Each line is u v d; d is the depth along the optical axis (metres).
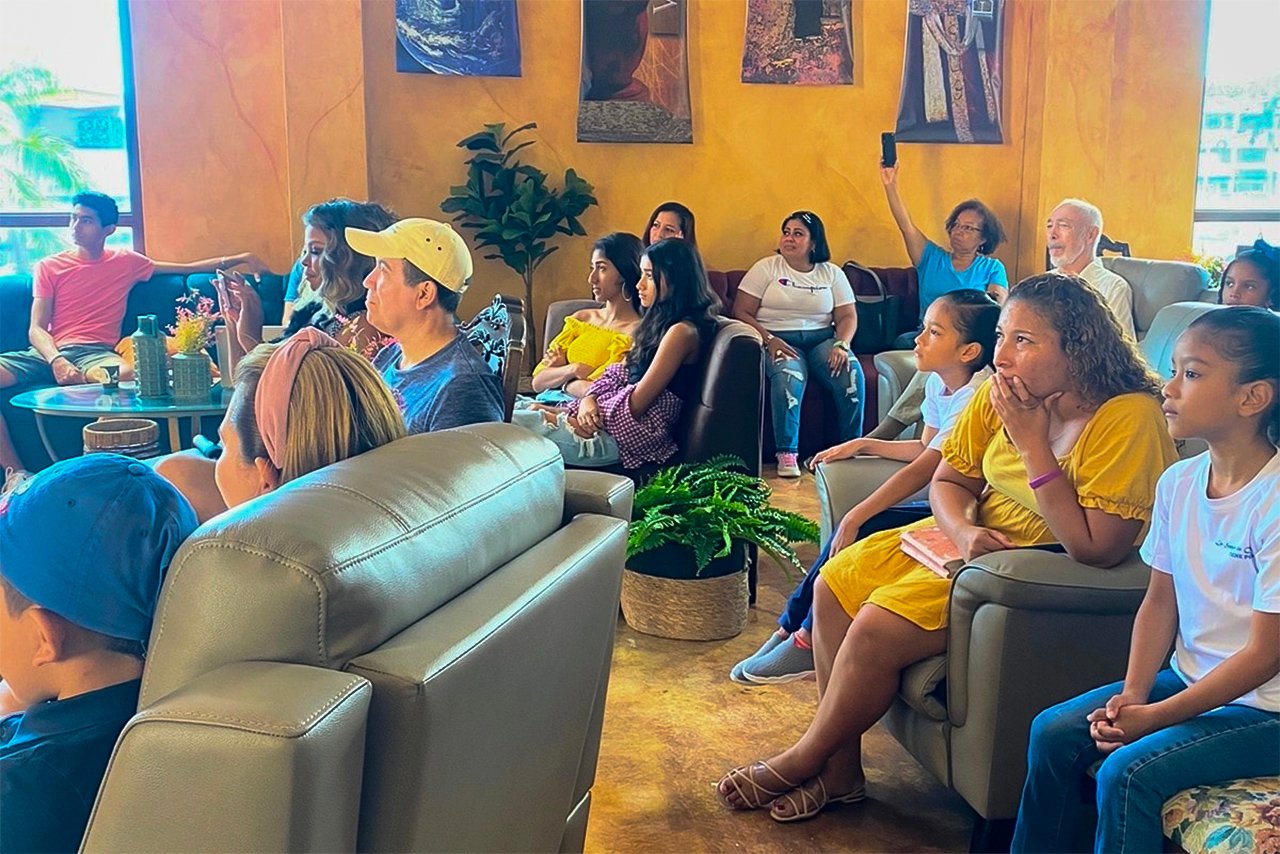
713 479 3.26
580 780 1.77
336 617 1.01
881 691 2.12
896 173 5.88
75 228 4.88
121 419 3.54
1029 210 6.34
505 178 5.52
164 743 0.90
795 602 2.68
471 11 5.58
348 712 0.95
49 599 1.05
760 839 2.13
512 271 5.82
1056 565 1.87
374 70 5.54
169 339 3.87
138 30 5.33
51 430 4.60
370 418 1.41
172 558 1.03
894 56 6.10
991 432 2.23
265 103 5.50
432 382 2.27
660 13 5.77
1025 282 2.01
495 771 1.28
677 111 5.86
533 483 1.48
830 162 6.12
